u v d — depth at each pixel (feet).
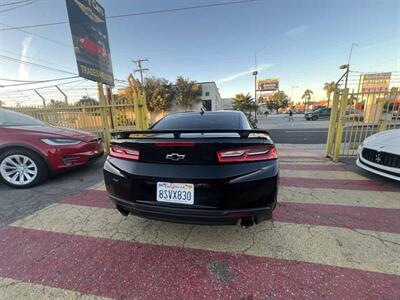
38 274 5.28
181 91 98.12
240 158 5.44
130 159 6.12
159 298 4.58
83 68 17.01
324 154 19.24
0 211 8.49
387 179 11.68
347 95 15.03
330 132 16.92
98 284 4.97
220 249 6.12
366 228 6.98
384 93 15.35
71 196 9.87
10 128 10.91
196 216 5.44
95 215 8.13
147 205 5.79
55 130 12.16
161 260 5.73
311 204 8.81
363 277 4.98
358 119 16.60
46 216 8.09
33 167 10.79
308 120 84.43
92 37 18.19
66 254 6.00
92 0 18.30
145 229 7.16
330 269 5.26
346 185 10.91
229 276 5.14
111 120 19.62
